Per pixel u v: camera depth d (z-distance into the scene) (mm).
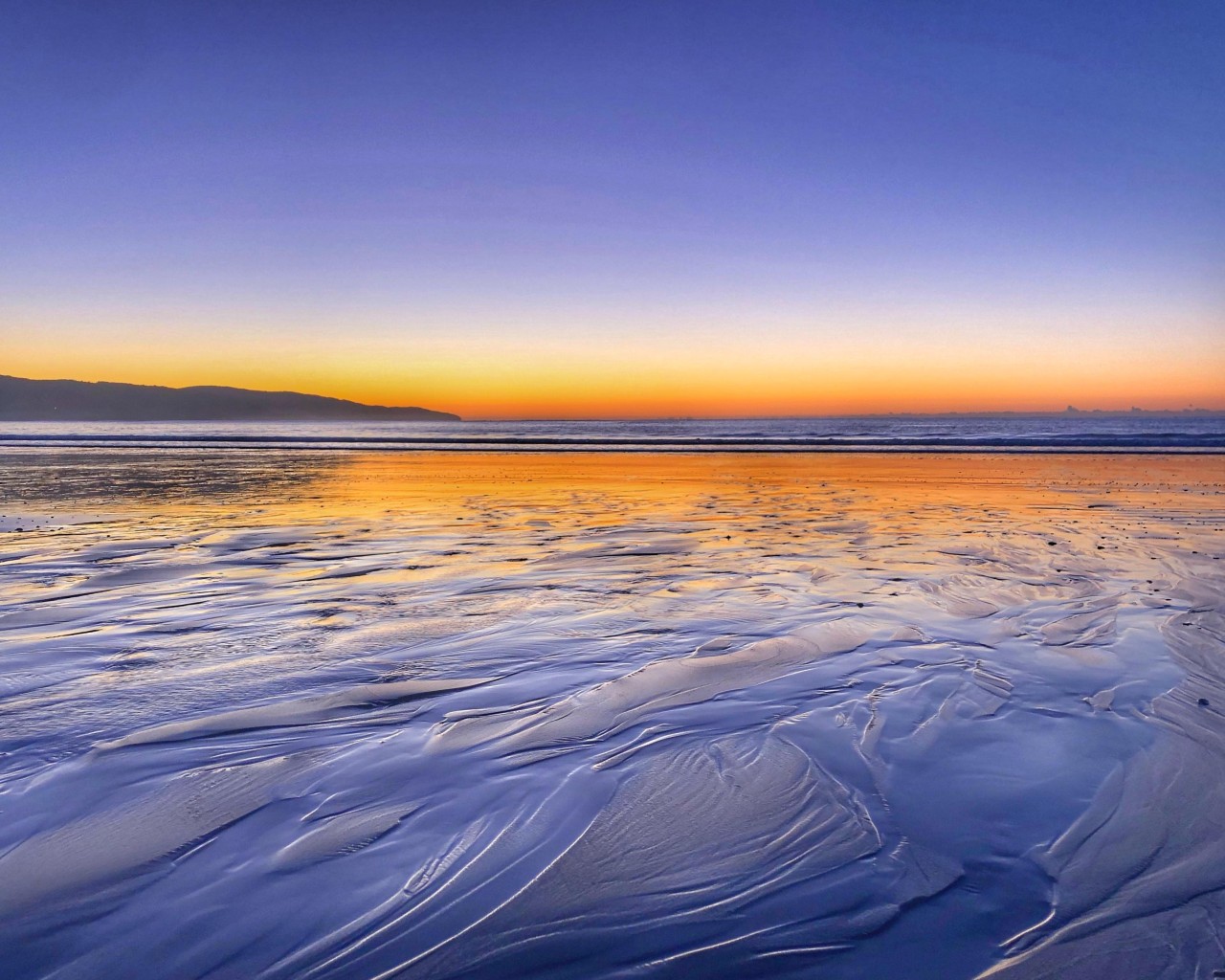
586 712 3734
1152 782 3062
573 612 5473
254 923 2240
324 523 9773
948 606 5602
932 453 23266
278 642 4801
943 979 2057
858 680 4137
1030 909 2334
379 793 2967
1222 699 3867
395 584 6391
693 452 24875
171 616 5410
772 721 3637
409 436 44719
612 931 2229
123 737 3451
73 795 2938
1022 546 7922
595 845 2643
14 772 3121
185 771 3129
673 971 2078
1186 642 4738
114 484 14953
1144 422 85938
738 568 6965
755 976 2061
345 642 4797
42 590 6180
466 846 2629
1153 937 2215
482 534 8852
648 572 6789
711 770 3168
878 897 2387
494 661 4449
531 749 3352
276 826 2740
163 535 8828
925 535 8633
